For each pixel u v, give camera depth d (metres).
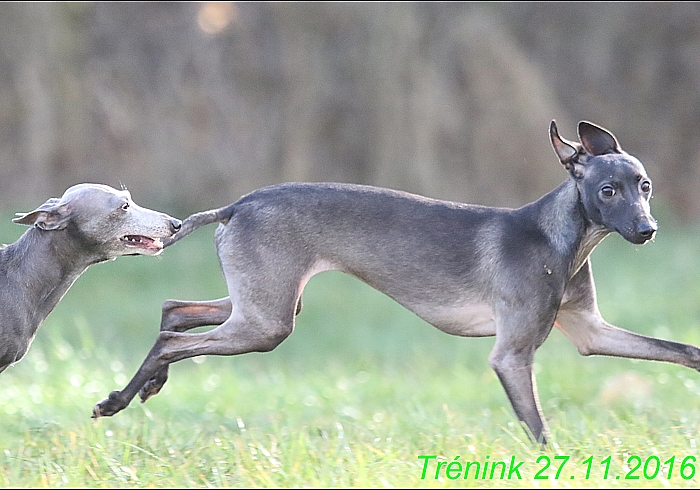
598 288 19.47
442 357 15.83
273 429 8.70
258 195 8.11
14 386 10.71
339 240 8.03
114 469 7.09
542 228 7.97
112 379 11.18
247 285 7.92
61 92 25.92
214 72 27.12
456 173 26.95
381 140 26.58
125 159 26.27
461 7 27.64
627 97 29.91
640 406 9.43
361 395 11.34
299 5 26.52
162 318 8.48
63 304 19.08
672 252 22.62
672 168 29.70
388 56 26.58
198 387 11.45
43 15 25.75
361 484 6.64
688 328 15.17
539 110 27.20
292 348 17.11
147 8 27.14
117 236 7.94
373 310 19.33
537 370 11.84
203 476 7.05
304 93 26.77
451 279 8.02
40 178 25.52
